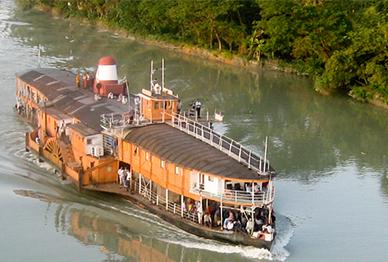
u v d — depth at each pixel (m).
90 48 192.38
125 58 183.00
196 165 80.06
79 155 95.38
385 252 80.38
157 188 86.44
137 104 102.81
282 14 180.50
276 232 82.44
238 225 78.31
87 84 115.88
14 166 100.56
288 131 127.06
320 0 195.38
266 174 78.00
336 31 170.00
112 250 78.81
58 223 84.38
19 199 90.12
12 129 116.00
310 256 78.31
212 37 195.62
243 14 196.38
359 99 151.50
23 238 80.62
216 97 149.75
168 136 87.56
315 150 116.56
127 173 90.31
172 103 94.69
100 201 90.00
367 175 105.12
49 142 100.81
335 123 135.00
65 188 93.88
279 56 185.25
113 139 92.19
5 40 192.00
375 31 156.88
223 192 78.19
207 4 189.50
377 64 151.75
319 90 158.38
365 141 124.00
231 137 120.00
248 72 177.88
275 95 154.75
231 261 76.38
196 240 79.75
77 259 76.75
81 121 99.25
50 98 111.25
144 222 84.38
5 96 135.12
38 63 164.62
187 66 179.12
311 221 87.44
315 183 100.38
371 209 91.81
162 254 78.06
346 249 80.62
